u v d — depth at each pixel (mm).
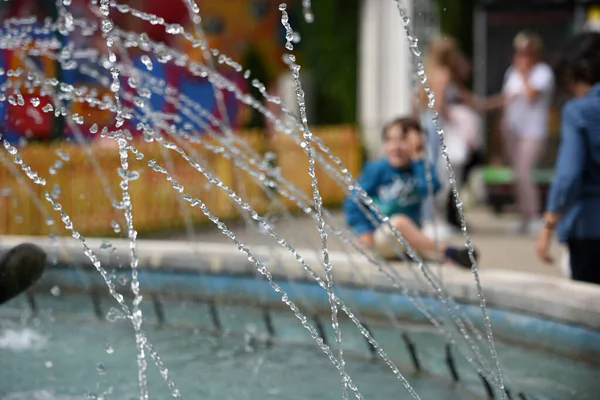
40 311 6559
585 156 5824
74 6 12008
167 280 6547
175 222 12109
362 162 16031
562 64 6047
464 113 11562
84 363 5184
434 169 7320
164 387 4734
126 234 11148
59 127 10875
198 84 14625
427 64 11711
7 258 3955
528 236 11477
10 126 9797
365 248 6727
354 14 17359
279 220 12594
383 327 5730
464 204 14320
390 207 7145
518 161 11734
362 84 16312
